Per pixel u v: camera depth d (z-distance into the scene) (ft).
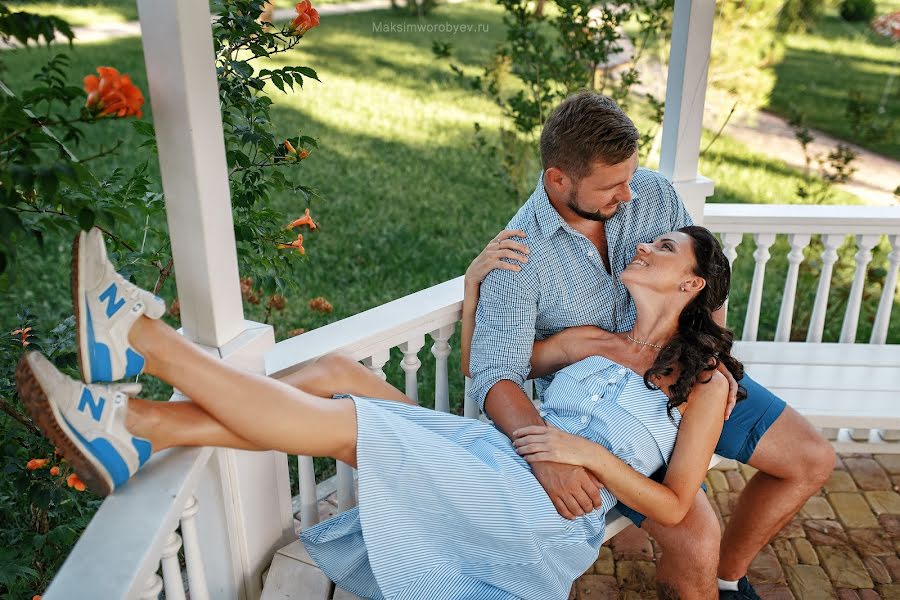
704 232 7.05
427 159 24.23
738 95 21.38
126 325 5.24
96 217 5.28
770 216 10.12
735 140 26.18
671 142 9.25
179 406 5.73
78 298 5.05
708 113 22.08
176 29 5.22
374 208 20.94
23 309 8.08
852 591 8.45
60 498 7.53
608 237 7.60
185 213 5.84
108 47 29.96
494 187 22.31
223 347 6.21
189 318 6.23
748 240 20.33
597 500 6.52
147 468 5.60
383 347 7.59
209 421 5.74
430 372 14.10
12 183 4.91
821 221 10.12
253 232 8.76
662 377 6.92
